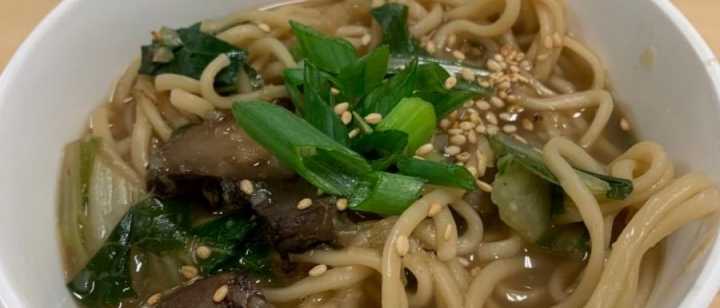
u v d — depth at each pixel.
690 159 0.19
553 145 0.19
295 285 0.18
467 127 0.20
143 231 0.19
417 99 0.19
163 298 0.18
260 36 0.22
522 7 0.23
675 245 0.18
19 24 0.25
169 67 0.22
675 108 0.20
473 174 0.19
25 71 0.19
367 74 0.19
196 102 0.21
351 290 0.19
